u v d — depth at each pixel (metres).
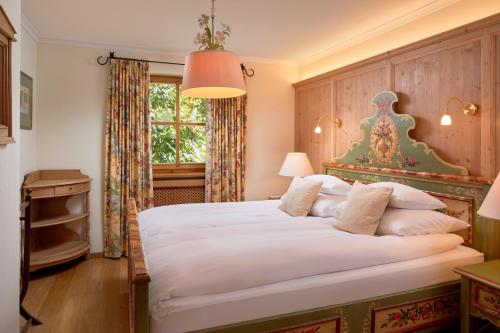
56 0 2.90
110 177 4.16
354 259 2.07
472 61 2.51
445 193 2.66
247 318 1.73
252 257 1.92
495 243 2.35
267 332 1.75
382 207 2.53
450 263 2.27
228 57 2.34
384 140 3.24
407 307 2.11
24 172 3.51
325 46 4.21
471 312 2.07
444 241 2.37
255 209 3.34
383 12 3.13
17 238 1.99
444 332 2.33
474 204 2.45
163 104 4.59
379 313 2.02
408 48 3.00
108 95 4.16
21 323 2.61
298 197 3.17
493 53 2.35
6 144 1.75
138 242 1.93
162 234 2.42
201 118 4.75
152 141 4.55
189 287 1.68
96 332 2.49
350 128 3.85
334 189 3.29
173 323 1.59
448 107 2.69
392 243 2.26
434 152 2.76
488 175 2.39
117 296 3.10
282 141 5.04
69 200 4.10
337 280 1.94
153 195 4.46
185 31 3.68
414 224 2.43
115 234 4.15
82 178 4.08
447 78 2.70
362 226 2.49
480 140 2.46
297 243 2.15
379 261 2.13
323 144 4.37
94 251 4.23
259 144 4.92
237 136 4.66
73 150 4.12
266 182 4.98
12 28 1.74
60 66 4.05
